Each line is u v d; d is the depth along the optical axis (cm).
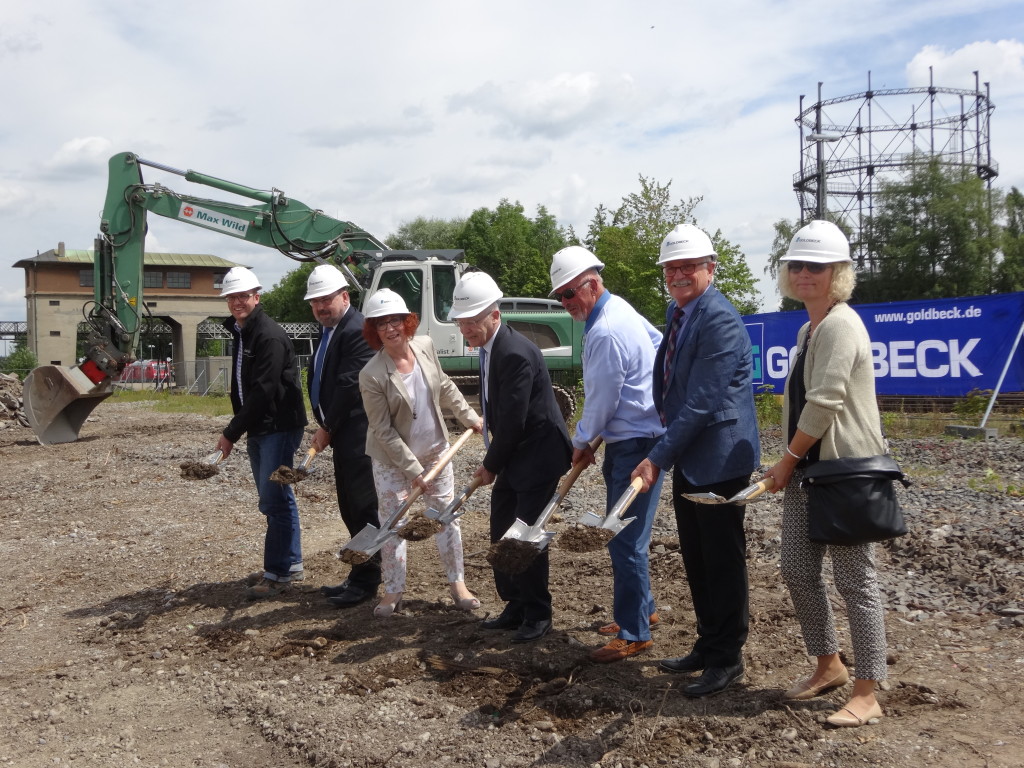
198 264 6234
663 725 334
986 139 4147
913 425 1220
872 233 4025
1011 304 1152
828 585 498
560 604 500
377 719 362
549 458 439
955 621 434
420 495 474
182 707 398
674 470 372
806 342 337
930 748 304
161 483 1009
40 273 6006
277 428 549
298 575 574
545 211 5575
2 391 1902
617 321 399
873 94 4056
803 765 300
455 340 1453
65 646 492
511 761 321
